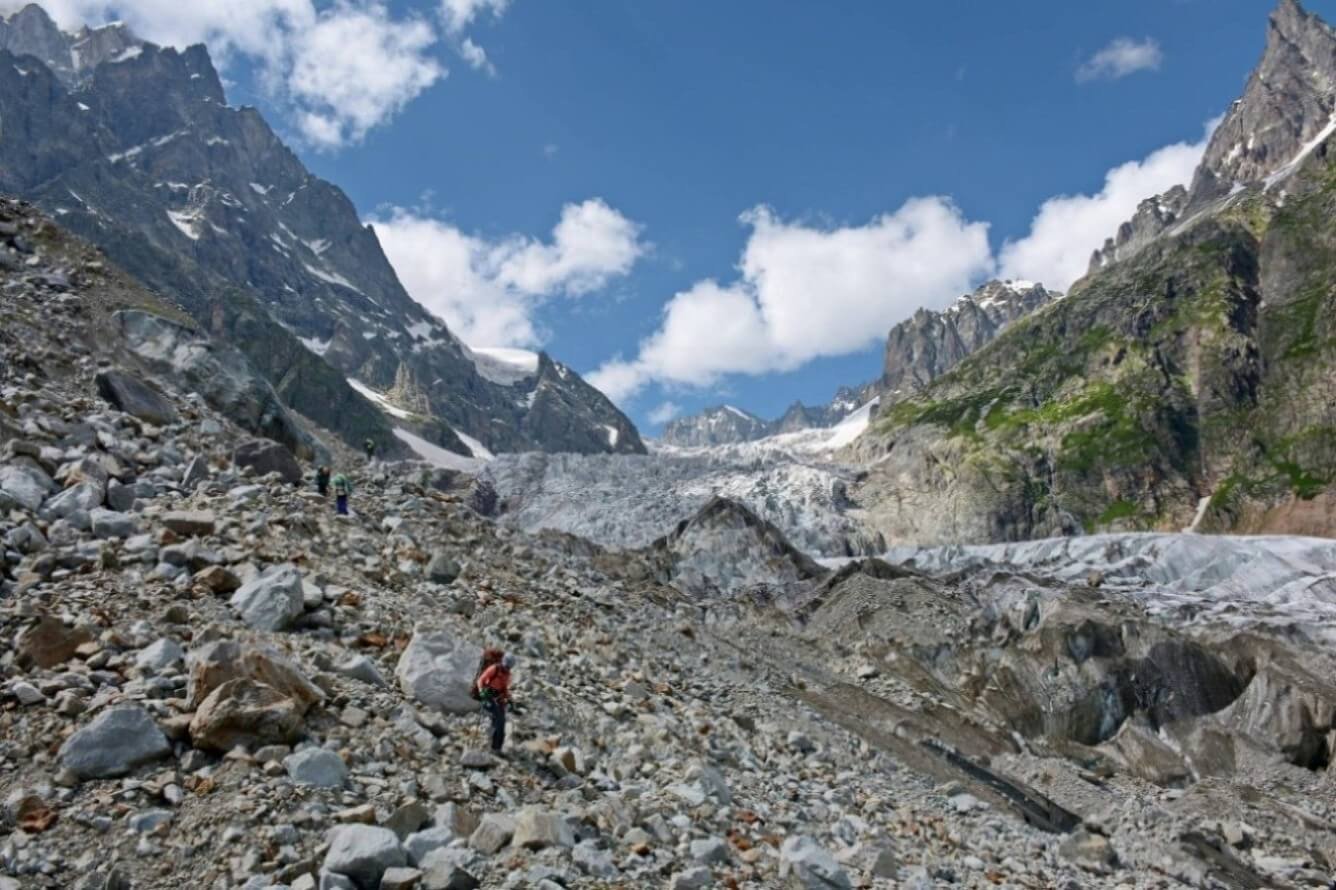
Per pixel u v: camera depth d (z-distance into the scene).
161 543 17.33
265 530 20.02
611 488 161.00
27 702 11.69
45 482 18.42
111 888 9.45
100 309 31.97
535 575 31.17
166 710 12.02
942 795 25.81
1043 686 43.16
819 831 17.53
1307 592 64.25
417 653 15.57
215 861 10.02
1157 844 28.53
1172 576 72.75
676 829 14.14
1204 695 42.88
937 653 45.69
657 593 42.81
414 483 35.44
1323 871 31.47
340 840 10.20
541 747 15.18
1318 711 40.91
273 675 12.78
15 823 10.05
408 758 13.08
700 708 23.28
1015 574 53.78
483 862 10.95
